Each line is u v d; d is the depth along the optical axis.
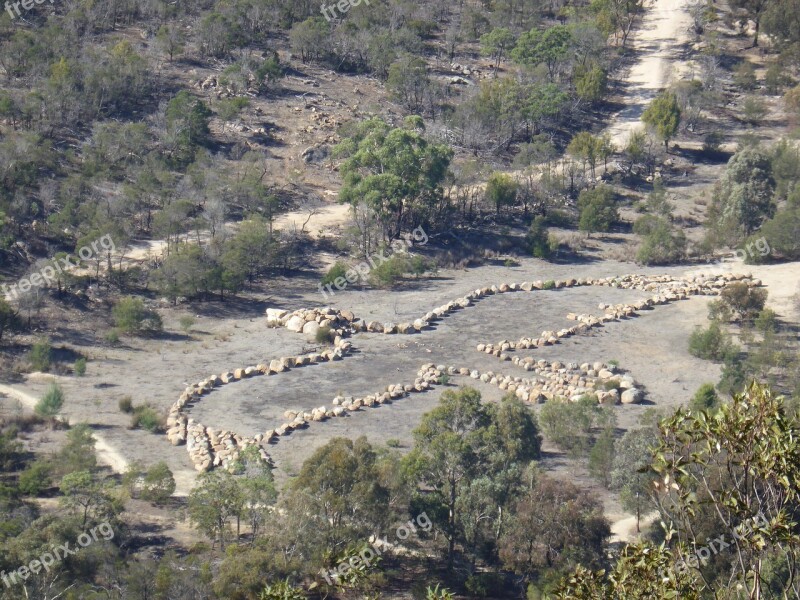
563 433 91.25
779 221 142.38
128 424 96.25
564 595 37.16
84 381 106.06
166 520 77.94
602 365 111.44
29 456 87.56
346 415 99.00
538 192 159.00
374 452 79.12
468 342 119.31
